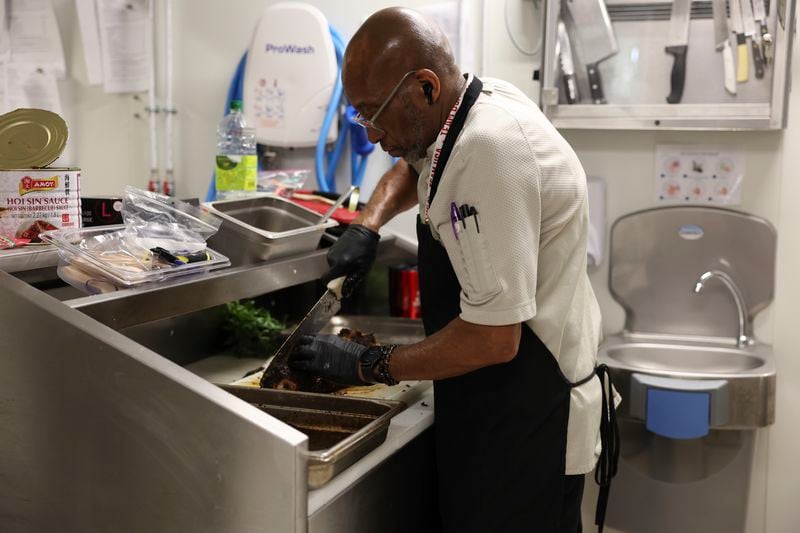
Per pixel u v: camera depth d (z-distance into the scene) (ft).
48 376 4.22
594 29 7.08
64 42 8.93
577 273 4.73
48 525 4.40
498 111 4.29
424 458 5.18
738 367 7.11
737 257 7.24
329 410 4.83
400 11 4.34
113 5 8.69
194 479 3.84
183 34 8.73
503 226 4.10
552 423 4.80
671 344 7.36
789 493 7.38
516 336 4.27
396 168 6.18
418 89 4.30
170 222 5.31
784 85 6.66
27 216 4.82
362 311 7.72
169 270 4.75
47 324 4.16
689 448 7.02
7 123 4.91
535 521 4.91
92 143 9.18
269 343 6.55
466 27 7.61
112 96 9.00
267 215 6.26
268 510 3.66
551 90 7.16
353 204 6.94
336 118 8.13
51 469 4.32
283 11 7.95
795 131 6.92
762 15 6.62
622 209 7.50
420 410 5.21
